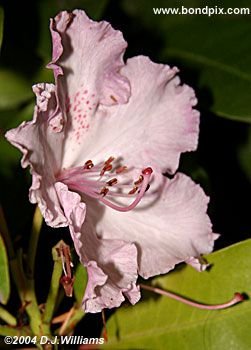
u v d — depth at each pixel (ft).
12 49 1.06
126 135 0.92
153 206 0.91
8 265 0.86
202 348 0.92
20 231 0.97
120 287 0.86
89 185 0.90
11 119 1.05
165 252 0.90
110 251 0.88
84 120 0.90
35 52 1.05
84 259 0.83
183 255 0.90
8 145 0.99
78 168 0.90
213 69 1.04
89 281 0.83
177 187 0.92
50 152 0.87
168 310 0.94
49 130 0.86
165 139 0.92
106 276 0.82
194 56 1.06
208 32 1.08
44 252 0.98
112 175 0.91
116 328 0.96
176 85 0.92
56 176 0.90
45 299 0.98
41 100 0.82
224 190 1.10
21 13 1.07
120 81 0.90
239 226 1.09
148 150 0.92
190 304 0.92
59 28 0.86
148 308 0.95
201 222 0.92
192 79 1.04
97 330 0.97
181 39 1.08
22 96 1.06
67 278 0.84
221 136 1.12
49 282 0.98
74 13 0.87
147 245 0.90
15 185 0.98
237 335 0.91
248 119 1.00
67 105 0.89
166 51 1.08
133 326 0.96
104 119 0.91
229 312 0.91
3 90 1.05
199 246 0.91
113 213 0.91
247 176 1.11
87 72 0.89
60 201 0.85
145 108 0.92
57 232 0.99
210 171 1.11
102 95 0.90
